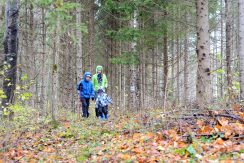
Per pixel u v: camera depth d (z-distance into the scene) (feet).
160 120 26.37
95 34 72.95
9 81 34.06
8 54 34.42
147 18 55.83
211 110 25.70
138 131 25.40
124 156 18.65
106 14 67.56
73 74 67.97
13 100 32.14
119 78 80.28
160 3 51.37
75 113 49.98
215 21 73.67
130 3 49.49
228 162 15.17
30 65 63.00
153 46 66.08
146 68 79.92
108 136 25.98
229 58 47.55
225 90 36.17
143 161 17.42
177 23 57.77
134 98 50.31
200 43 35.24
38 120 39.24
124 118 35.37
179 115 25.41
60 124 35.22
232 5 75.00
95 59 84.48
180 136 21.03
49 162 20.62
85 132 28.60
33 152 24.35
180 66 95.04
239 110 27.30
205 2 35.35
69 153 22.56
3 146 25.79
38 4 29.81
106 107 38.93
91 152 21.47
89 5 65.26
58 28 30.01
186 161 16.26
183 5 52.08
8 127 29.50
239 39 36.40
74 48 67.72
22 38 63.82
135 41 52.21
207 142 19.35
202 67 34.99
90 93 41.11
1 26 48.47
